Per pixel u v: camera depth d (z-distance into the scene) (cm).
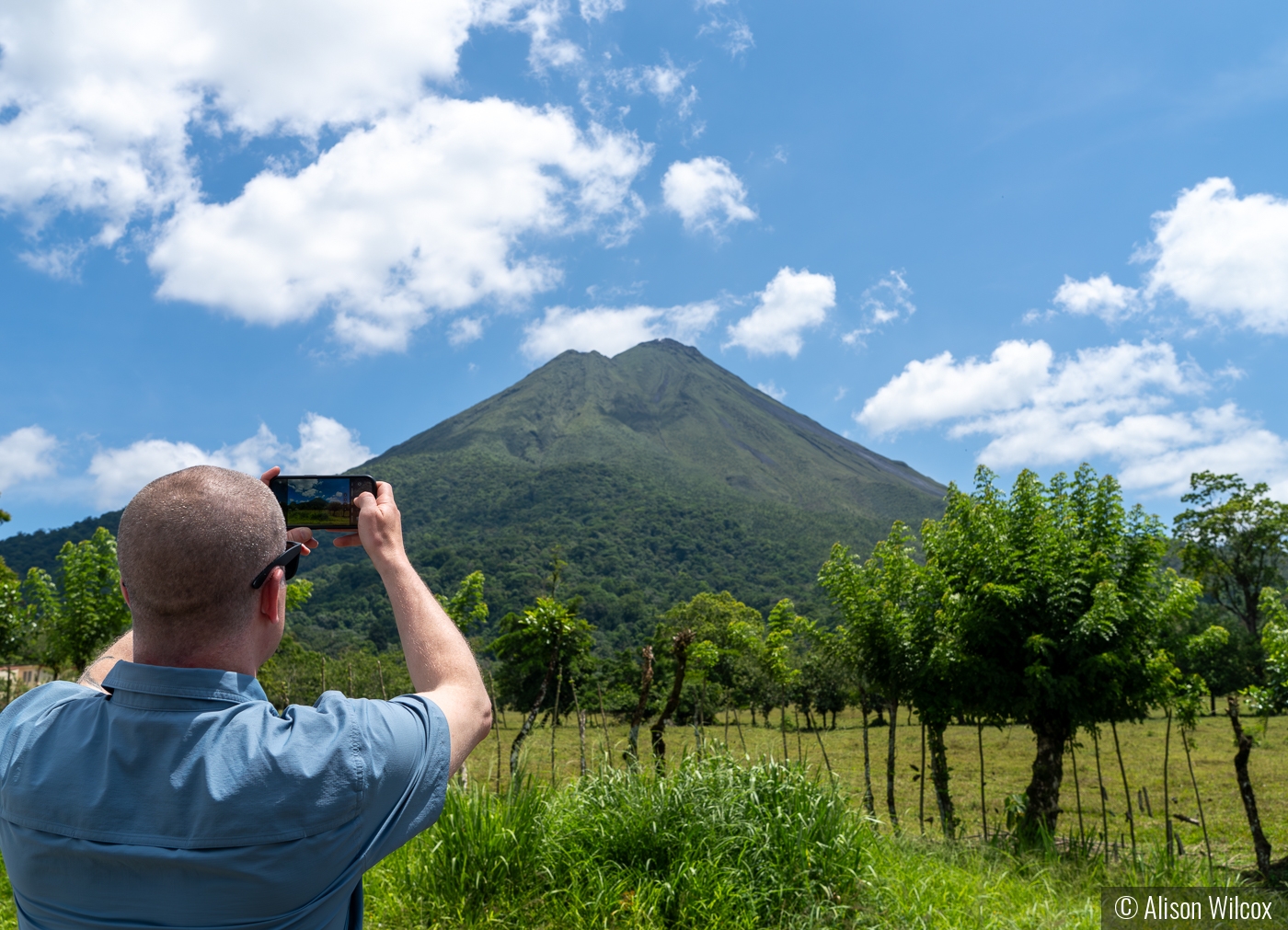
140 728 111
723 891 460
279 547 127
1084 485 1260
